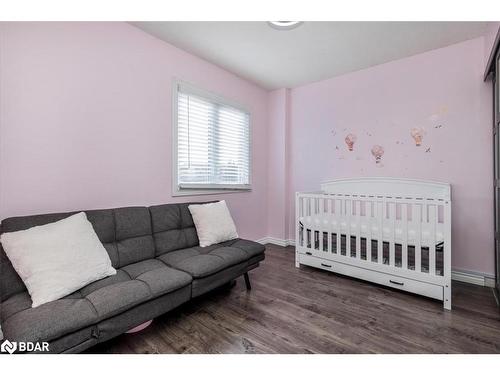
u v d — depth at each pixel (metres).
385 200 2.24
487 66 2.08
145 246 1.99
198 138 2.81
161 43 2.41
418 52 2.63
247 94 3.44
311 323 1.74
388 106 2.88
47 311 1.17
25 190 1.65
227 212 2.56
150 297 1.44
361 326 1.70
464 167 2.45
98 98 1.99
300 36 2.33
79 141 1.89
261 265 2.93
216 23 2.14
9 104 1.58
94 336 1.22
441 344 1.51
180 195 2.62
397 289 2.27
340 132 3.27
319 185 3.47
